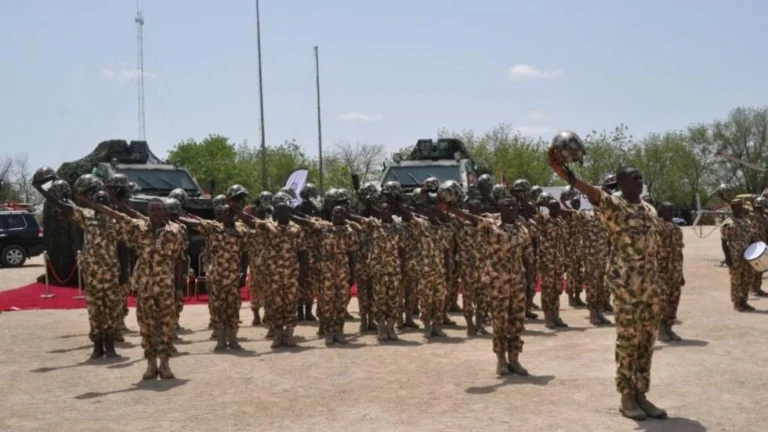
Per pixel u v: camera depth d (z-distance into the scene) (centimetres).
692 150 6800
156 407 732
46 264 1917
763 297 1565
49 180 967
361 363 935
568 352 984
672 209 1036
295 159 6194
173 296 857
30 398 782
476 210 1202
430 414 681
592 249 1234
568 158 639
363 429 638
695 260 2322
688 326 1171
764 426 625
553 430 618
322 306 1091
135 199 1798
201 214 1833
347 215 1125
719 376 816
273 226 1067
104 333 994
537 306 1484
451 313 1459
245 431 641
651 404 664
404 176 1938
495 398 734
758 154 6500
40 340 1160
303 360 963
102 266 976
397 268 1109
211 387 816
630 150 6856
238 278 1059
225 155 6319
